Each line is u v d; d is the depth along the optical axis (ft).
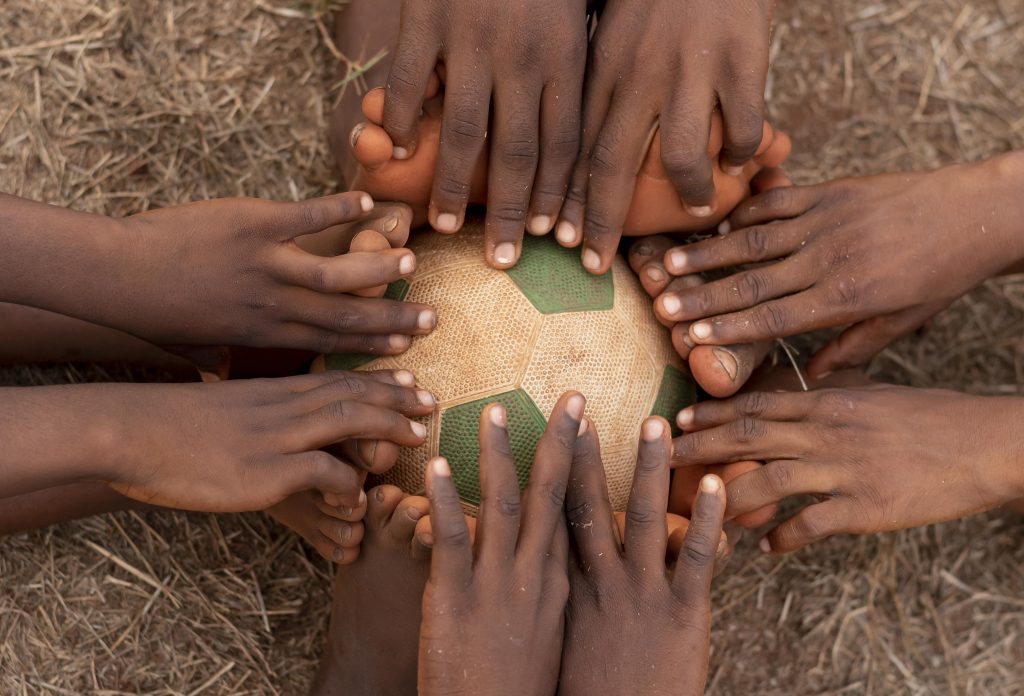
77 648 4.05
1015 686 4.37
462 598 3.54
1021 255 3.92
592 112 3.69
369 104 3.65
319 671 4.00
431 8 3.59
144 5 4.23
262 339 3.72
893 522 3.82
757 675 4.33
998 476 3.82
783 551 3.88
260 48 4.31
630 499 3.62
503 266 3.72
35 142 4.14
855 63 4.53
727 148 3.71
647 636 3.60
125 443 3.51
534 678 3.57
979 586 4.39
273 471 3.59
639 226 3.83
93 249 3.59
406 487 3.75
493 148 3.65
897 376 4.43
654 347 3.80
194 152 4.25
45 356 4.04
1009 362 4.46
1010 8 4.53
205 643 4.12
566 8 3.59
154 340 3.72
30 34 4.16
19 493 3.49
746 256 3.86
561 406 3.57
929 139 4.53
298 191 4.32
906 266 3.86
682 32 3.63
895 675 4.35
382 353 3.71
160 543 4.13
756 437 3.79
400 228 3.71
